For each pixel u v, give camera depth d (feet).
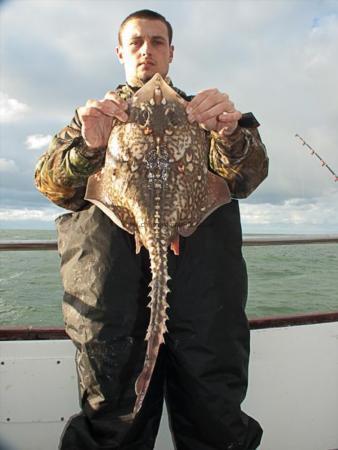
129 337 3.40
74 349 4.62
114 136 3.03
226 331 3.44
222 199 3.27
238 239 3.65
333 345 4.95
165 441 4.65
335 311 5.21
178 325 3.41
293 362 4.87
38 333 4.63
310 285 21.07
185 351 3.38
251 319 4.89
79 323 3.43
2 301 18.33
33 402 4.59
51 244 5.64
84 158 3.24
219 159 3.48
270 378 4.83
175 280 3.43
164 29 3.83
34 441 4.62
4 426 4.59
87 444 3.42
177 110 3.03
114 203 3.06
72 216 3.73
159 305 2.59
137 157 2.91
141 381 2.47
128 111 3.02
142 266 3.49
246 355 3.58
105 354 3.35
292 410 4.86
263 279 22.50
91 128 3.05
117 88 3.99
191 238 3.49
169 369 3.62
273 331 4.86
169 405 3.75
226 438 3.40
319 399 4.91
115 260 3.42
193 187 3.03
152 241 2.80
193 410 3.43
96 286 3.40
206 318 3.40
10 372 4.58
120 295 3.40
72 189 3.49
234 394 3.44
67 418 4.61
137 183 2.89
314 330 4.93
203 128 3.21
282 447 4.85
